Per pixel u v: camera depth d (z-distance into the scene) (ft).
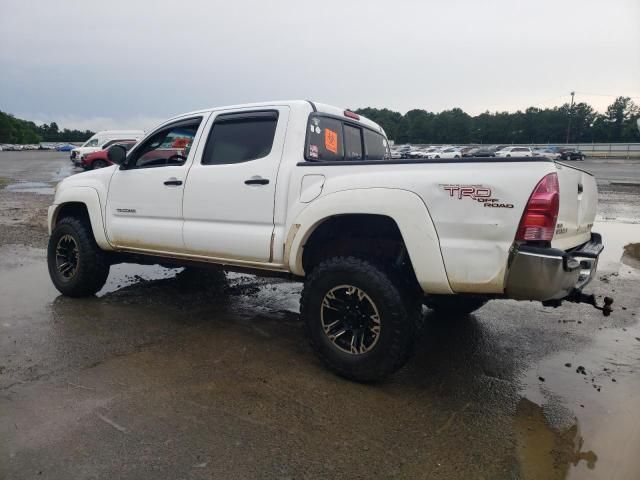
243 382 10.66
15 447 8.13
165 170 13.88
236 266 12.75
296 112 12.04
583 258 9.80
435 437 8.77
